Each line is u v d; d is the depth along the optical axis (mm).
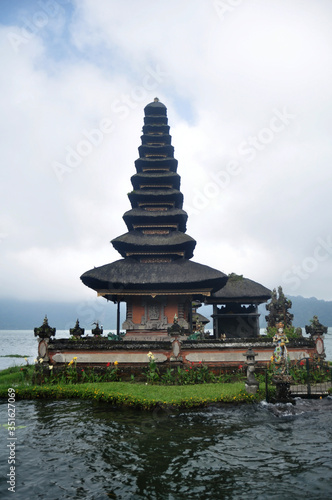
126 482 8469
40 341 20531
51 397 17250
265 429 12320
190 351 20516
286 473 8828
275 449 10430
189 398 15266
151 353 19703
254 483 8336
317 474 8742
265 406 15242
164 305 26641
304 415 14055
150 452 10273
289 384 15930
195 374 19406
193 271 25797
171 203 30922
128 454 10148
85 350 20594
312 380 19031
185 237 28328
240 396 15789
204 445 10789
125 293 25312
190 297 27500
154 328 26031
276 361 16328
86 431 12234
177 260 28031
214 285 25797
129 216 29484
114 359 20453
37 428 12602
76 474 8914
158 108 34250
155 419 13633
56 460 9781
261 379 19344
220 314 37188
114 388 17297
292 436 11562
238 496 7750
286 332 29469
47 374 20078
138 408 15078
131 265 26828
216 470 9062
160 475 8820
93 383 18828
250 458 9789
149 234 29875
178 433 11938
